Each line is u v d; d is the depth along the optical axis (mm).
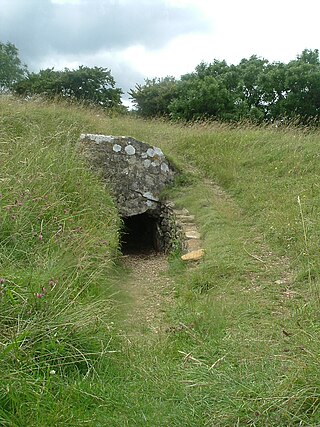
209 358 3809
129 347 4035
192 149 10633
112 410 3137
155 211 8961
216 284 5590
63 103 12320
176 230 7801
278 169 9180
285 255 6082
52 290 4109
